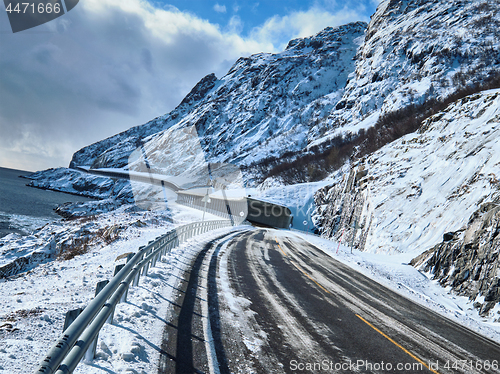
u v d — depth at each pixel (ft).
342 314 27.02
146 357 14.25
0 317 15.61
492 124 88.07
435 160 101.35
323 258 62.69
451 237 54.49
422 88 396.98
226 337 18.34
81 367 12.07
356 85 628.69
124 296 20.20
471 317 36.24
